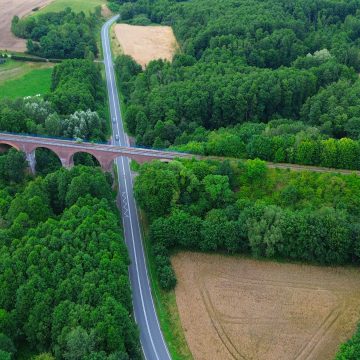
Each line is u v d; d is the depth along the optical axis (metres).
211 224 157.88
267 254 155.00
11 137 196.88
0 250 138.00
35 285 126.50
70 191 163.00
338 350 129.12
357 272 152.12
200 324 138.12
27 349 125.94
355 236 150.50
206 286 149.50
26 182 187.88
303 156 181.00
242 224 156.88
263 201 165.38
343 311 140.25
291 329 136.00
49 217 158.12
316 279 150.38
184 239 158.25
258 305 142.88
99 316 118.56
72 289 125.75
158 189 167.12
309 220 153.88
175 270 155.00
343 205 161.88
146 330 136.75
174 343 133.25
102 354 112.50
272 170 177.62
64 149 191.62
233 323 138.00
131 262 159.25
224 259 158.38
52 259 132.62
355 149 179.50
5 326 120.50
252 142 185.38
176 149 191.62
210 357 129.25
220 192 167.12
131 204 185.38
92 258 134.25
